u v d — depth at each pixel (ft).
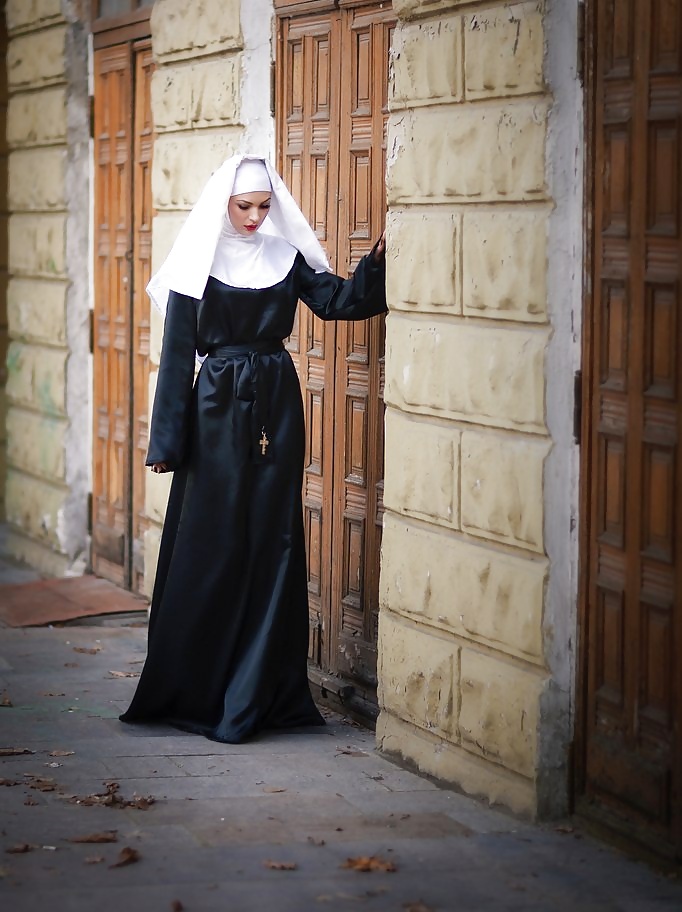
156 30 42.09
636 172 23.98
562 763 26.25
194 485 32.40
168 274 31.73
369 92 32.50
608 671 25.23
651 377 23.89
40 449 52.54
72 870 23.15
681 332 23.12
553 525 26.00
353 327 33.40
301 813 26.55
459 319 28.14
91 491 50.21
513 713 26.78
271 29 36.40
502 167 26.66
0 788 27.66
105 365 48.67
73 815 26.07
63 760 29.84
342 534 34.24
